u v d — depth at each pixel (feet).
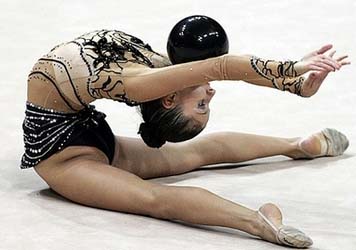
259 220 26.50
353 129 38.78
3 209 29.71
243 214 26.84
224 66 26.27
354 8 57.31
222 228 27.94
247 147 34.65
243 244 26.21
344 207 29.86
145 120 29.48
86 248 25.95
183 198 27.73
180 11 58.70
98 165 29.96
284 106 42.24
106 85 28.32
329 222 28.37
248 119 40.52
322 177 33.12
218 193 31.35
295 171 33.96
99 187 29.30
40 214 29.14
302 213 29.25
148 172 32.91
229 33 53.16
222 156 34.50
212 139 34.55
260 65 26.09
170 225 28.14
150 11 59.06
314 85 27.94
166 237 26.89
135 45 29.76
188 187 28.27
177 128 28.99
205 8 58.95
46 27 56.54
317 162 35.06
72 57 29.30
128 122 40.55
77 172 29.76
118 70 28.22
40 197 31.04
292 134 38.27
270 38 51.98
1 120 40.50
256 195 31.14
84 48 29.27
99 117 31.27
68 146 30.09
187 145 34.09
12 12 60.13
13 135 38.58
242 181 32.86
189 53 27.27
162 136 29.48
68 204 30.17
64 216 28.91
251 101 43.11
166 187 28.63
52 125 30.12
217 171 34.37
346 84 44.68
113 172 29.63
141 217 28.86
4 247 26.18
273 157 36.22
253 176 33.50
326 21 54.80
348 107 41.75
